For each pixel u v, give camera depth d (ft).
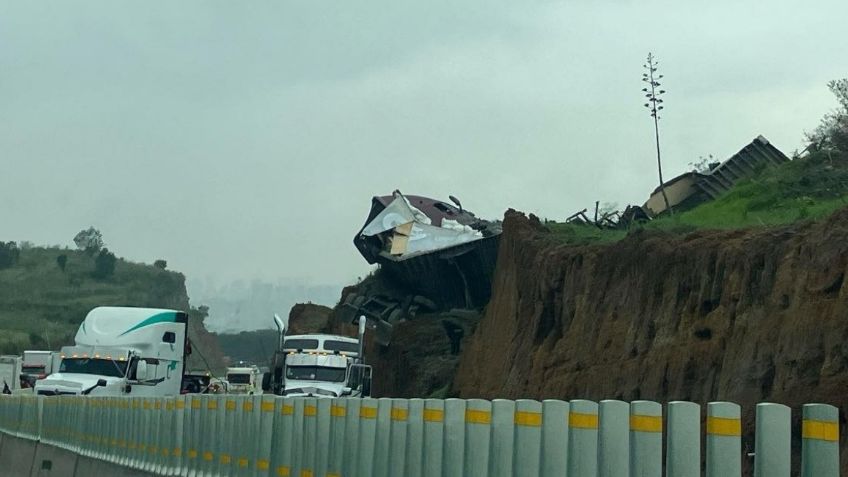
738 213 96.37
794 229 69.56
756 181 103.60
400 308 156.56
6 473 104.99
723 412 30.30
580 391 87.51
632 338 82.23
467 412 38.83
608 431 33.12
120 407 80.43
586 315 92.12
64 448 92.22
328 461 49.70
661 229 88.99
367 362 153.07
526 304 108.99
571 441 34.24
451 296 151.64
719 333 71.36
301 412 53.11
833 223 63.57
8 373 261.44
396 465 43.52
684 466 31.04
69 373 135.54
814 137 108.68
